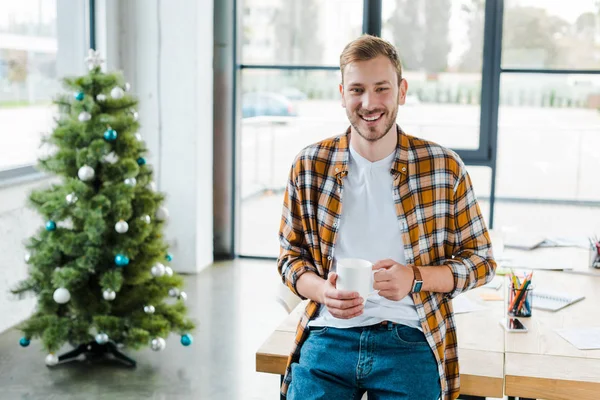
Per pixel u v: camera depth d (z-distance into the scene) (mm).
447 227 2082
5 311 4477
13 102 4594
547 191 5855
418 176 2033
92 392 3701
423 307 1994
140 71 5711
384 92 1965
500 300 2801
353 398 2012
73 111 3883
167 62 5664
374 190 2041
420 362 1975
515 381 2076
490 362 2180
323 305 2094
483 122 5758
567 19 5551
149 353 4234
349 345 1995
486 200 5852
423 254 2037
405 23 5777
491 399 3561
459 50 5723
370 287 1896
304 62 6059
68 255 3871
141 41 5676
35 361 4078
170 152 5762
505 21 5621
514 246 3689
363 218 2049
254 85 6188
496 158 5785
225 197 6215
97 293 3904
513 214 5918
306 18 5977
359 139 2043
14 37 4566
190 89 5668
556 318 2592
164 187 5801
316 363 2021
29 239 3928
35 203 3855
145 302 3959
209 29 5887
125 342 3863
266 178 6551
